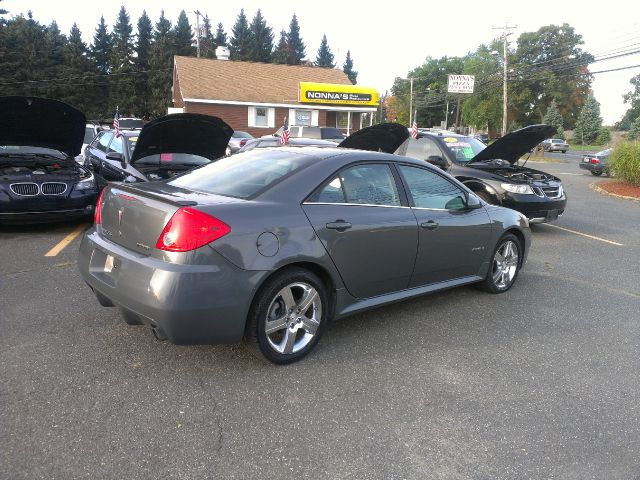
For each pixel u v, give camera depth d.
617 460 2.76
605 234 9.50
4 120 7.29
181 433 2.80
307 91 32.97
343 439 2.83
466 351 4.02
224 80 34.19
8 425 2.79
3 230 7.62
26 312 4.39
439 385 3.47
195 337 3.15
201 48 75.50
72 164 8.16
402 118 95.06
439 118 92.62
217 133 8.06
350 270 3.86
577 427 3.05
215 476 2.48
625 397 3.42
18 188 7.11
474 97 63.91
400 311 4.86
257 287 3.29
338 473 2.55
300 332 3.74
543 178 8.73
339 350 3.93
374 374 3.58
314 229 3.59
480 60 67.12
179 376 3.40
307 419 3.00
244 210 3.32
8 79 53.81
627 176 17.41
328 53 95.31
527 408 3.23
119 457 2.58
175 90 38.78
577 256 7.58
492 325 4.59
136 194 3.50
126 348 3.77
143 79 62.09
